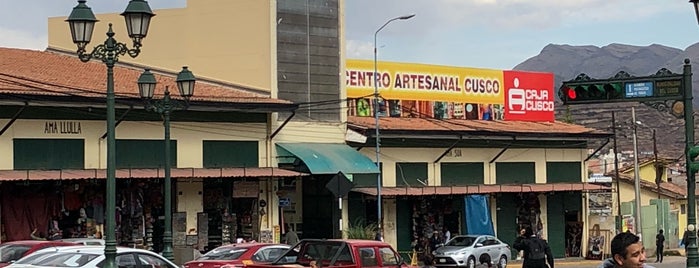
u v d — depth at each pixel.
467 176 47.66
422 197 45.62
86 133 35.47
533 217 50.53
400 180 45.03
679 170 74.50
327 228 42.22
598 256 51.91
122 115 35.91
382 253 21.70
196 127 38.09
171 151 37.38
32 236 33.88
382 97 47.34
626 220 54.56
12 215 33.62
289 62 42.16
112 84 19.73
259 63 41.81
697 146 21.67
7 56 39.19
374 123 44.50
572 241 52.84
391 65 47.94
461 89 50.88
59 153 34.81
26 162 34.09
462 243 42.69
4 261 22.86
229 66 42.56
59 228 34.72
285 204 41.22
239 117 39.41
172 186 37.66
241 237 39.78
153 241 37.06
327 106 42.91
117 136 36.09
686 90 21.66
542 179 50.97
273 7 41.81
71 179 33.34
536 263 22.78
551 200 51.59
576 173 52.78
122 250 19.33
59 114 34.84
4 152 33.62
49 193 34.44
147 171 35.28
